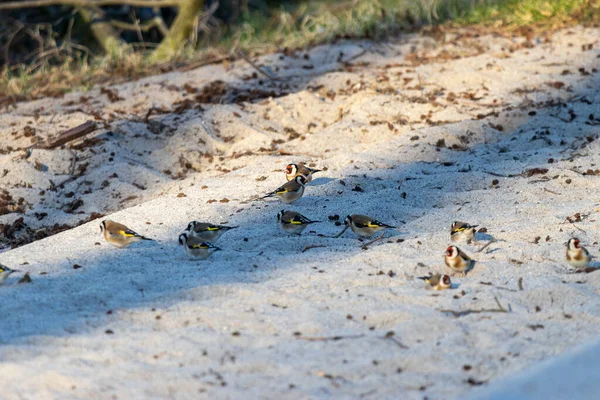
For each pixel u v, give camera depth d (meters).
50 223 13.77
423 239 11.02
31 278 9.99
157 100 18.89
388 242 11.08
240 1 32.19
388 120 16.62
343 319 8.63
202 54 22.66
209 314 8.77
